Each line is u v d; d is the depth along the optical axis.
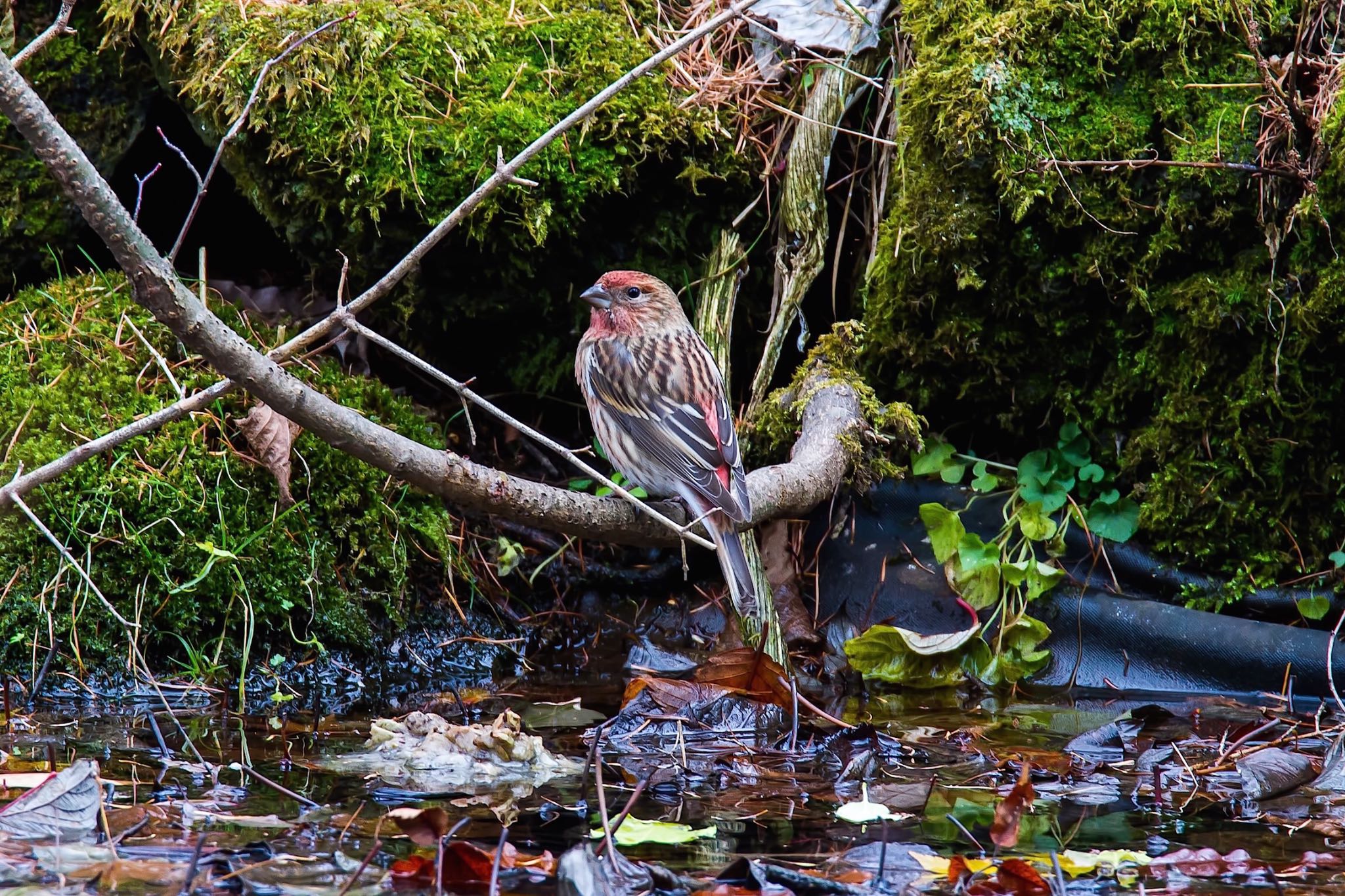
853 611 10.26
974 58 9.64
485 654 10.09
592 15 10.66
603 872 5.54
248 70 9.88
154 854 5.80
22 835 6.01
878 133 11.05
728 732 8.18
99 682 8.84
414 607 10.06
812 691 9.55
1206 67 9.55
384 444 7.50
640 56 10.53
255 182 10.28
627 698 8.45
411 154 9.86
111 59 11.13
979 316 10.16
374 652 9.74
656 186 10.59
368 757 7.51
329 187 10.05
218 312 10.55
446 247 10.24
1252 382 9.59
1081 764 7.57
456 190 9.92
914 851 6.02
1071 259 9.82
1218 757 7.60
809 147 10.73
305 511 9.67
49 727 8.06
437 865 5.42
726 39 11.38
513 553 10.60
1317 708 8.93
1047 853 6.04
